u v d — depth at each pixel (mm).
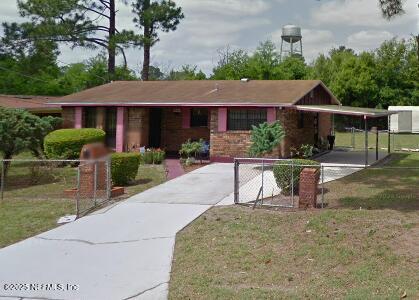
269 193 12703
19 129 15547
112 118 22078
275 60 47938
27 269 7133
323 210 10125
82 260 7512
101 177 12758
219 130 19703
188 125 23188
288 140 19578
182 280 6504
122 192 13000
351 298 5711
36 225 9812
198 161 19750
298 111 21156
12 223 9992
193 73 52938
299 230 8648
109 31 35906
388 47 45938
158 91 22984
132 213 10617
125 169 13945
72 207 11312
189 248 7930
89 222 9914
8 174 16594
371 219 9164
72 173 17031
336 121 44594
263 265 7020
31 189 14086
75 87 42656
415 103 45500
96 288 6344
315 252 7465
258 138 16891
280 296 5836
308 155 20281
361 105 45750
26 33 33625
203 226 9305
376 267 6812
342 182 14500
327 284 6238
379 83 45938
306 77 46531
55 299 6020
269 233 8586
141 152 19875
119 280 6617
